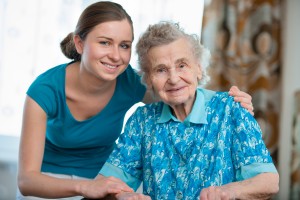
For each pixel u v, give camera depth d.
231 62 2.85
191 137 1.46
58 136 1.82
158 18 2.73
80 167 1.91
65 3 2.68
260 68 2.87
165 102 1.47
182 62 1.43
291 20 3.10
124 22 1.58
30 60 2.68
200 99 1.50
